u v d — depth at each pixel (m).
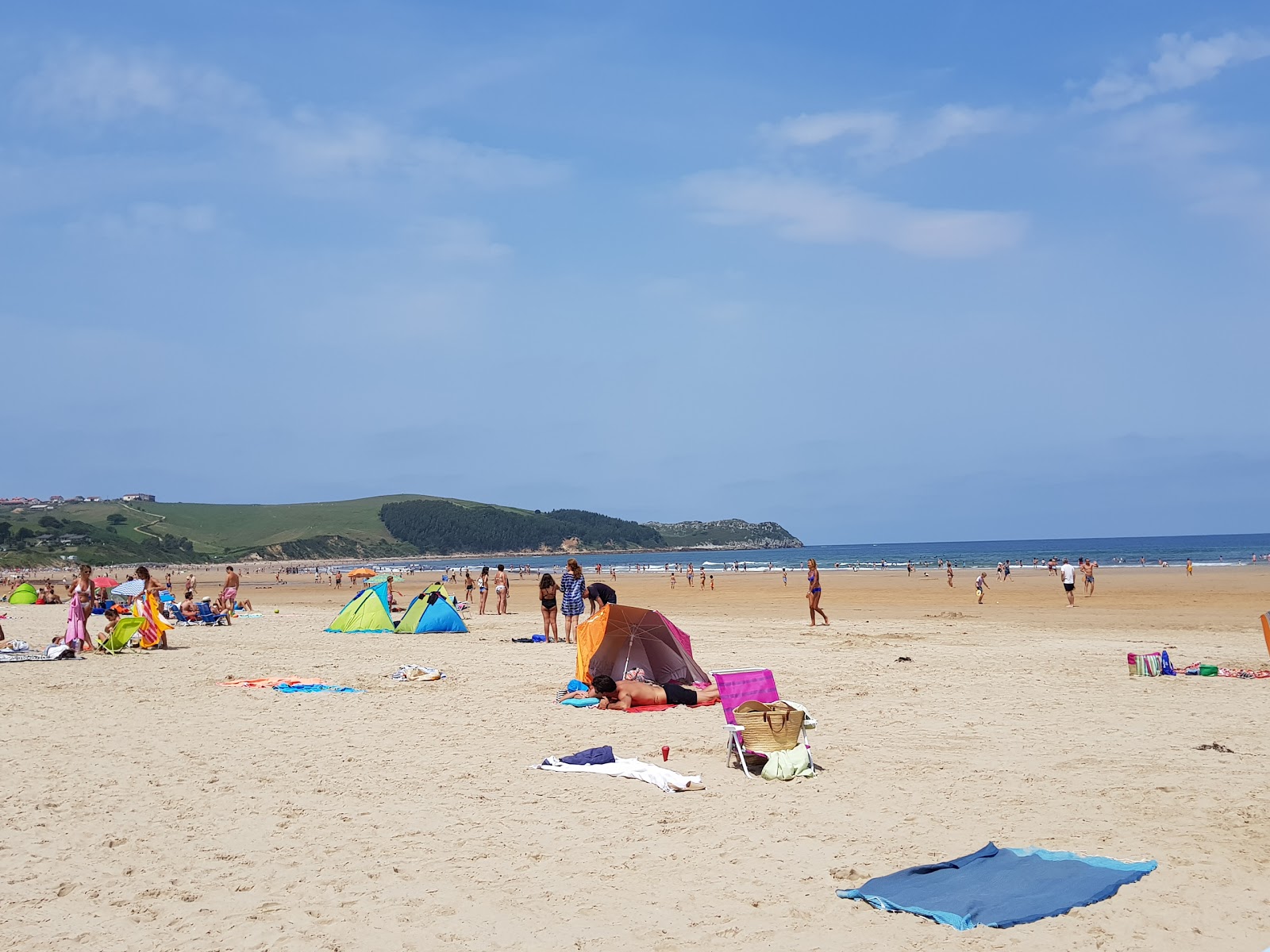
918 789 7.82
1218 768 8.32
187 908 5.45
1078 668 15.55
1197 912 5.01
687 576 67.38
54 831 6.99
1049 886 5.36
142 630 21.22
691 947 4.76
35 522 181.62
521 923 5.11
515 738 10.46
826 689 13.54
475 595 55.09
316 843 6.61
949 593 45.50
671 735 10.56
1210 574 57.25
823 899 5.37
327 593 67.12
